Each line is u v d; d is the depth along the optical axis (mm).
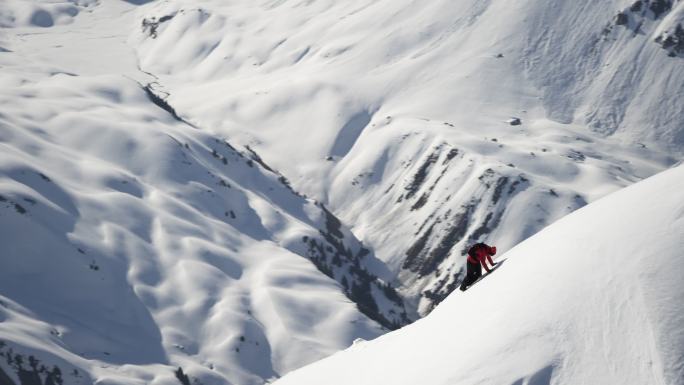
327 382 18484
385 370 16547
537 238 17672
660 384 11422
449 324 16188
